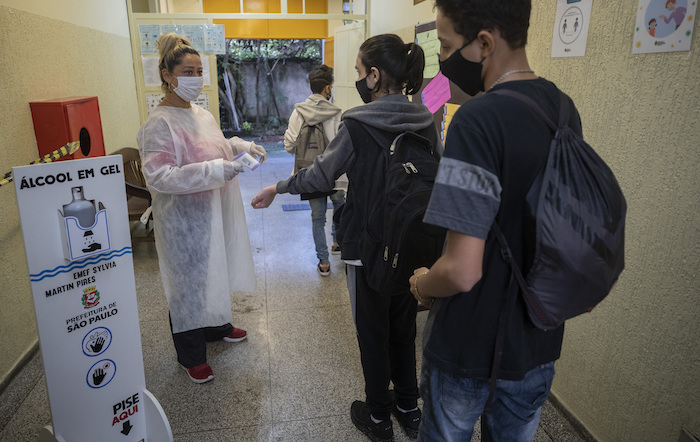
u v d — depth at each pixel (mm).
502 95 828
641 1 1396
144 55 4520
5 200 2098
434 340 950
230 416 1929
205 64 4625
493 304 880
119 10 4168
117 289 1436
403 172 1313
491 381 899
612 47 1536
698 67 1231
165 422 1547
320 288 3125
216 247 2023
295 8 7129
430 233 1214
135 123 4562
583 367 1800
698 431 1286
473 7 824
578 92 1720
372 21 4531
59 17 2812
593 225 788
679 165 1311
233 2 7039
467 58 885
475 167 793
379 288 1379
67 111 2307
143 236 3947
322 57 8188
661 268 1396
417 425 1796
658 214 1396
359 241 1494
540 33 1930
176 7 6961
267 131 8453
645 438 1483
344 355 2365
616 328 1604
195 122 1975
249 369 2250
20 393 2037
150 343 2465
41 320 1280
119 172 1366
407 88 1534
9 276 2131
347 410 1972
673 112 1319
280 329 2609
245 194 5492
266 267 3465
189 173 1799
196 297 2012
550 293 831
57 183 1237
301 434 1834
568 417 1879
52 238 1258
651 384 1450
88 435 1460
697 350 1279
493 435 1074
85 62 3242
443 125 2926
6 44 2119
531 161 803
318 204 3186
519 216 837
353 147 1445
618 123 1533
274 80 8203
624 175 1522
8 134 2105
